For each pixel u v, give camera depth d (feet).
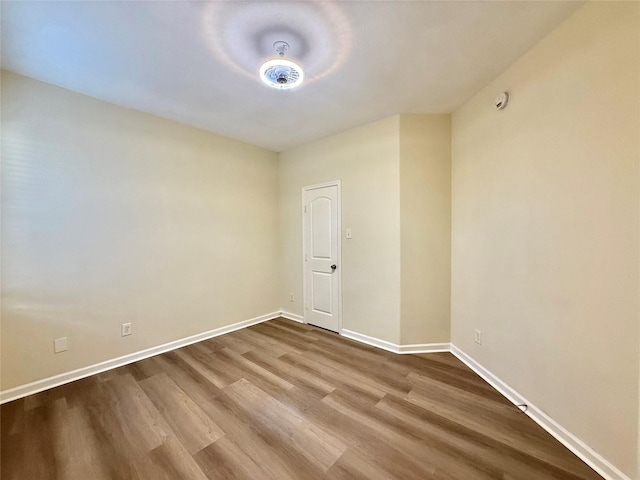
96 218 8.02
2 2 4.61
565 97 5.18
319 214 11.76
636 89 4.09
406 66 6.63
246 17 5.09
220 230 11.15
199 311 10.48
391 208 9.44
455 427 5.65
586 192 4.81
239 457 4.95
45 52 6.00
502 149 6.89
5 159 6.63
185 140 10.02
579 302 4.94
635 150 4.11
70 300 7.57
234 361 8.70
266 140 11.78
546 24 5.30
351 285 10.66
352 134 10.47
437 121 9.21
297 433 5.53
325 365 8.41
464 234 8.57
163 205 9.48
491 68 6.72
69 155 7.54
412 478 4.49
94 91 7.66
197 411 6.22
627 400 4.24
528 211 6.08
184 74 6.89
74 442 5.30
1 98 6.58
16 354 6.78
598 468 4.58
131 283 8.73
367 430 5.60
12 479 4.51
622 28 4.25
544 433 5.46
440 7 4.90
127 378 7.66
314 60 6.38
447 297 9.38
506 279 6.78
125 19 5.08
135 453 5.04
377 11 4.98
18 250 6.81
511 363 6.63
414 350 9.34
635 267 4.13
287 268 13.29
